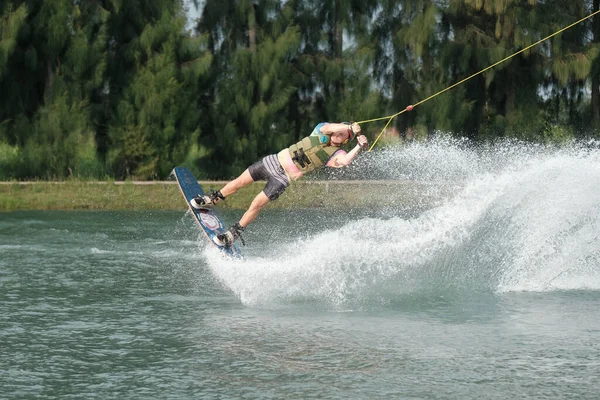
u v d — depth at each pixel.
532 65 115.50
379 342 30.92
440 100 112.38
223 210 93.75
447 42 113.06
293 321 34.41
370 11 118.19
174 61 109.56
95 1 108.88
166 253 55.66
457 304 37.44
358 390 25.34
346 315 35.44
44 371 27.47
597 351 29.69
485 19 117.00
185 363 28.28
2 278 45.12
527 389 25.48
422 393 25.09
